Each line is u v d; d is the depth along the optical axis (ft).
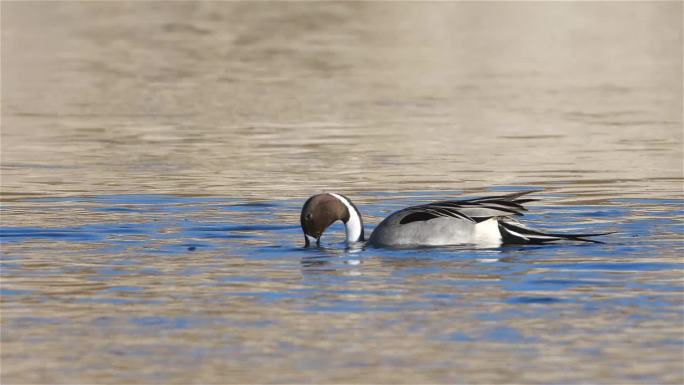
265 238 47.65
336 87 98.84
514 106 89.71
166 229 49.42
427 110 88.07
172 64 111.45
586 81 102.17
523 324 33.22
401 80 102.47
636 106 89.86
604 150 71.97
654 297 36.04
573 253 42.98
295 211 53.83
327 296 36.88
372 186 60.59
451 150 72.23
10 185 61.21
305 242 46.34
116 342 31.91
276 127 81.00
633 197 56.44
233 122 83.20
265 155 70.64
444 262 41.86
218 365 29.78
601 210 53.01
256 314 34.73
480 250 43.96
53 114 87.10
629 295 36.35
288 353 30.73
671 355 30.25
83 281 39.42
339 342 31.68
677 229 47.91
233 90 97.35
